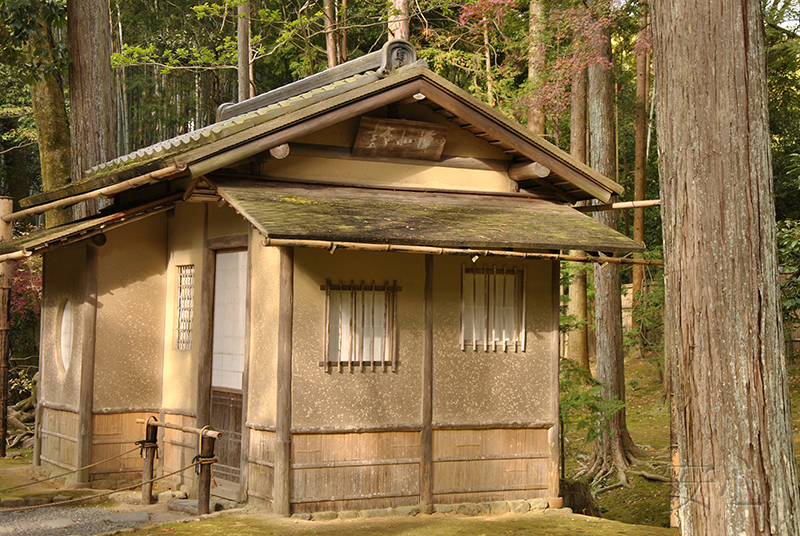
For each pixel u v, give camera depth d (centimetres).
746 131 466
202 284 834
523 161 880
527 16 1859
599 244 744
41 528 691
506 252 723
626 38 2211
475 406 791
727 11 470
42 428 955
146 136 3023
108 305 878
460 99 804
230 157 720
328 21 2086
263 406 737
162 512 754
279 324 716
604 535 690
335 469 725
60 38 1609
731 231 463
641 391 2077
